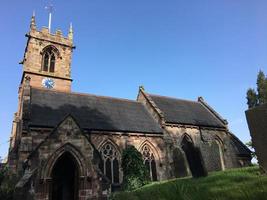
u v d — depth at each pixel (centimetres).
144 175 2858
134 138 3369
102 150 3089
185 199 434
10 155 2767
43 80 4694
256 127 781
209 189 452
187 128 3953
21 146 2539
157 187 514
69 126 2209
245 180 535
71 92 3775
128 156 2912
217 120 4534
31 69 4650
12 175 2541
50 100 3394
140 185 2702
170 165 3378
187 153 883
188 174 3212
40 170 2012
